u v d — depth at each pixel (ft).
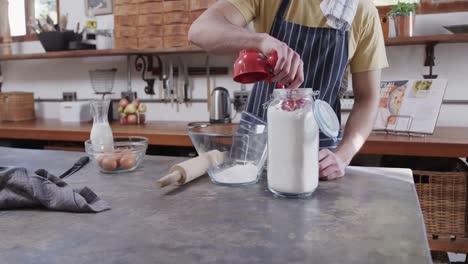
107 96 10.32
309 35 4.12
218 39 3.35
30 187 2.63
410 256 1.85
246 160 3.29
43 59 11.03
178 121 9.71
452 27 7.06
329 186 3.12
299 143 2.76
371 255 1.87
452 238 5.77
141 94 10.08
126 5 8.94
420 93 6.81
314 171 2.84
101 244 2.05
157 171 3.73
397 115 6.86
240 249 1.96
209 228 2.25
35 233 2.23
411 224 2.27
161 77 9.77
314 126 2.81
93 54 9.37
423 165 6.43
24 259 1.90
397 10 7.35
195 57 9.50
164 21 8.65
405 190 2.97
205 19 3.66
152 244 2.04
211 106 8.41
